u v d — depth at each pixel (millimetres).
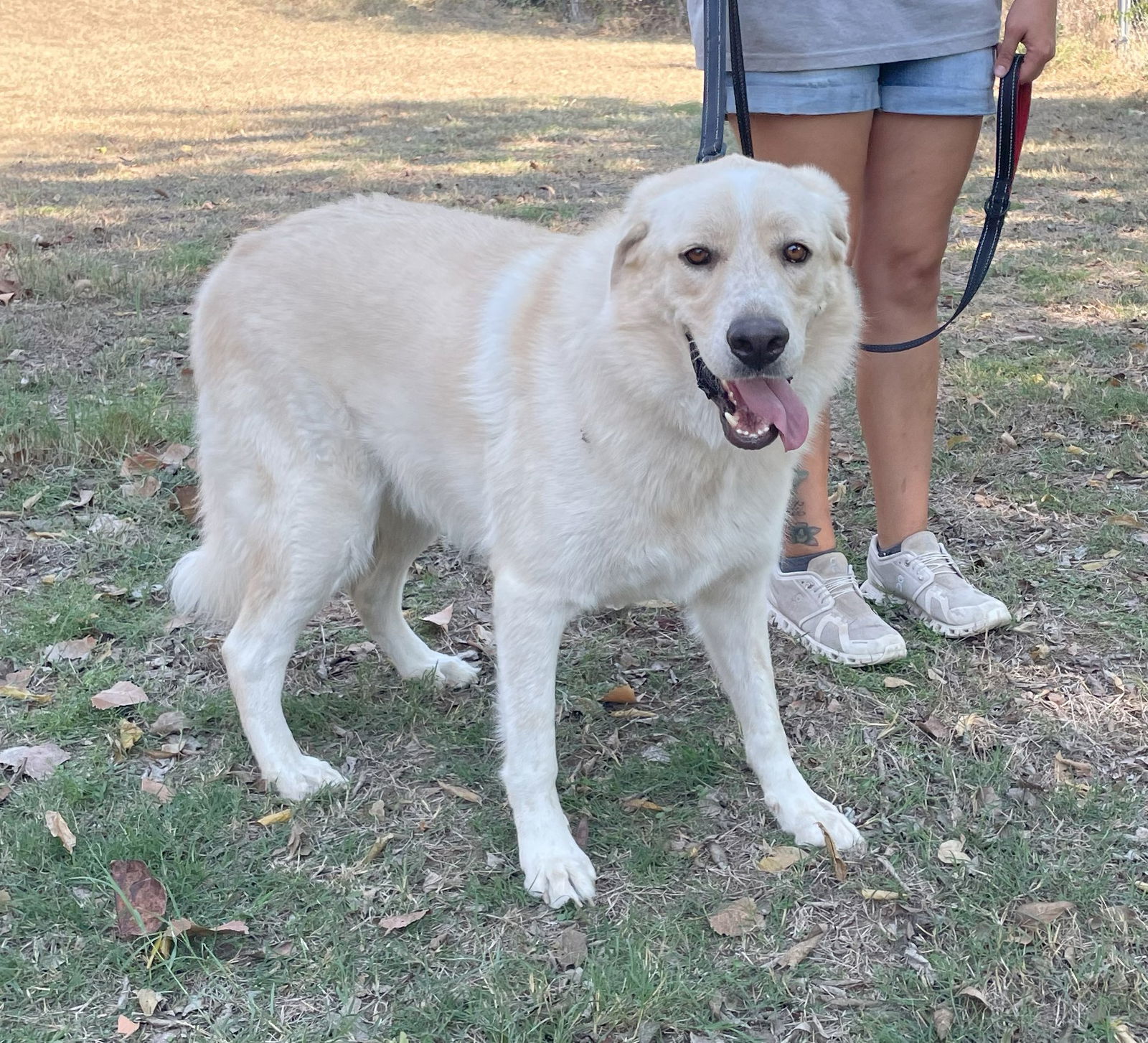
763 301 2340
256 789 2918
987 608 3486
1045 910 2420
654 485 2514
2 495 4324
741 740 3102
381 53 24594
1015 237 7957
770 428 2414
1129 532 4016
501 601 2643
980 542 4043
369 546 3074
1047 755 2971
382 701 3312
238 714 3160
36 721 3105
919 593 3590
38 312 6305
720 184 2459
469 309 2809
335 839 2725
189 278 6930
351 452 2982
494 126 13727
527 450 2588
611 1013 2186
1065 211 8711
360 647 3594
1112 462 4551
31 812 2748
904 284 3479
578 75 20469
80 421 4711
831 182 2670
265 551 2990
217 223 8375
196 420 3340
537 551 2586
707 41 3012
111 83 18641
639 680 3420
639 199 2574
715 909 2490
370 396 2920
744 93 3127
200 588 3176
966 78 3223
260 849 2676
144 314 6309
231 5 31203
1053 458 4594
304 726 3188
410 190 9484
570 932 2422
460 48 25906
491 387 2703
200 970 2330
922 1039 2152
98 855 2600
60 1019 2205
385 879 2584
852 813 2818
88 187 9852
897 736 3090
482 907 2508
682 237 2402
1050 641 3463
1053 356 5629
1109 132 12070
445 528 2998
